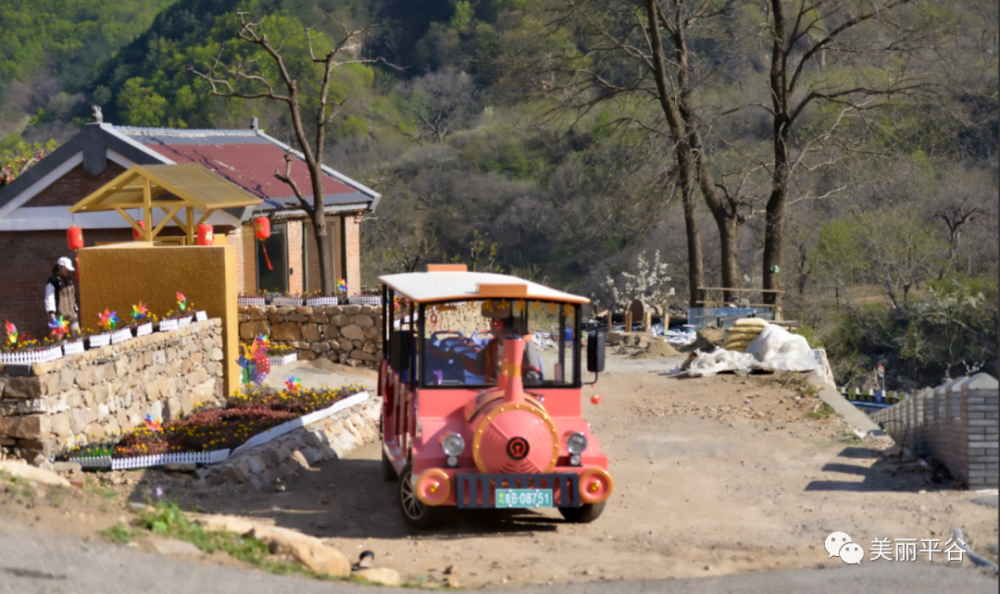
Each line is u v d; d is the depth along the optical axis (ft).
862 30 84.02
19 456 30.27
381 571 20.44
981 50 77.00
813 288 140.97
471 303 26.48
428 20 296.10
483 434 24.54
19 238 69.15
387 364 33.83
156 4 364.17
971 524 24.99
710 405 47.60
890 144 87.25
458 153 227.61
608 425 43.98
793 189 116.78
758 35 87.25
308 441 37.17
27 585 15.81
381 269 160.04
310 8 266.16
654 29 84.28
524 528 26.91
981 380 29.17
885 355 136.56
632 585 19.48
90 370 33.04
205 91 226.99
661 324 98.89
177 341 39.63
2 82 318.24
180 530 20.54
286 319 60.34
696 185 85.25
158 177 54.29
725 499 30.60
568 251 189.37
